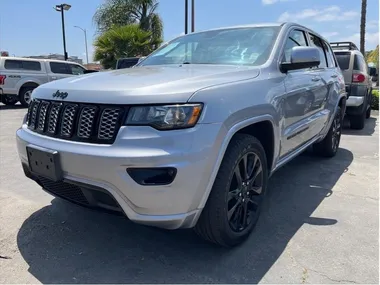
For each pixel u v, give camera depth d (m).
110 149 2.14
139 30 18.34
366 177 4.40
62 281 2.29
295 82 3.34
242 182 2.66
